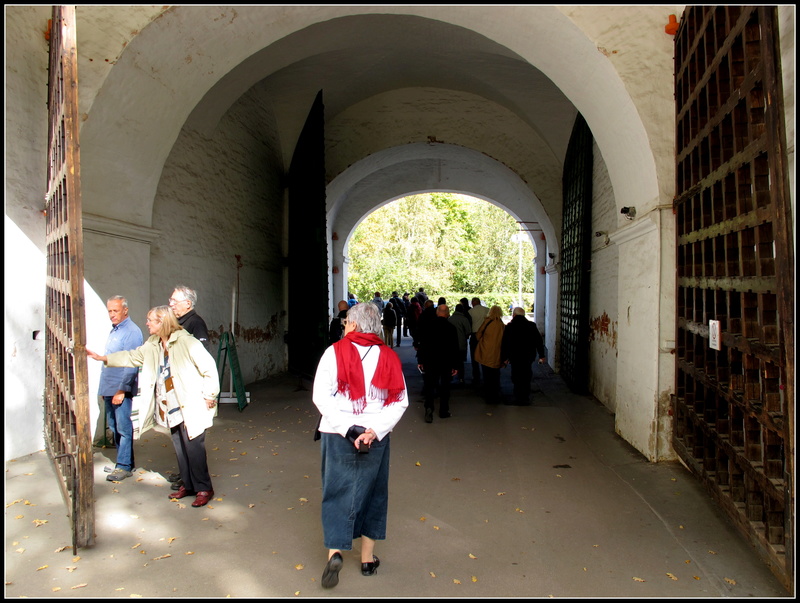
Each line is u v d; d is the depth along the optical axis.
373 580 2.94
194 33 5.31
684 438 4.39
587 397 8.58
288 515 3.80
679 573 3.01
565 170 10.78
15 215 4.75
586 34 4.70
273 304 10.62
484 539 3.46
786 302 2.48
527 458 5.23
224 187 8.48
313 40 8.16
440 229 35.44
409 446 5.69
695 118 4.02
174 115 5.89
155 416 4.06
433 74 10.62
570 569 3.06
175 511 3.82
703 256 3.79
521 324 8.02
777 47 2.56
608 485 4.43
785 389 2.50
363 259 27.94
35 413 4.97
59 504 3.83
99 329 5.50
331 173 11.62
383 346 3.04
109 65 4.96
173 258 7.02
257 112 9.71
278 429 6.25
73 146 3.03
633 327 5.46
